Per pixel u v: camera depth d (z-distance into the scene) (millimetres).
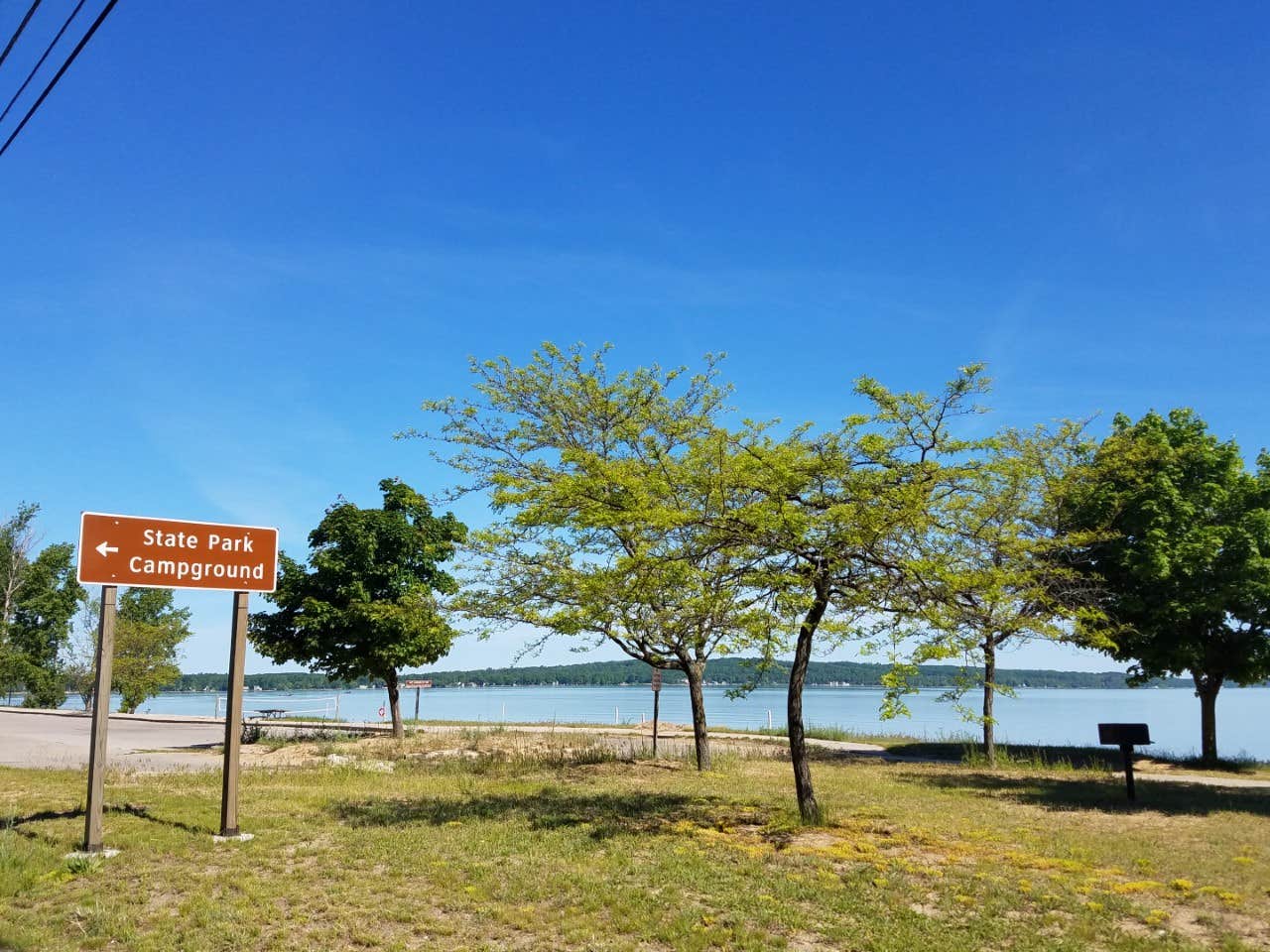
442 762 19203
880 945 6629
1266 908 7676
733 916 7324
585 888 8148
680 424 16109
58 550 56688
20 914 7445
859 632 10555
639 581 10625
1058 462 20594
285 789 14492
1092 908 7555
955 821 11906
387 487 26031
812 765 19797
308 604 23734
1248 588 19969
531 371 18172
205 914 7383
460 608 15375
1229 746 35188
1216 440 21828
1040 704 82750
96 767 9539
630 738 26641
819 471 10742
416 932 7086
